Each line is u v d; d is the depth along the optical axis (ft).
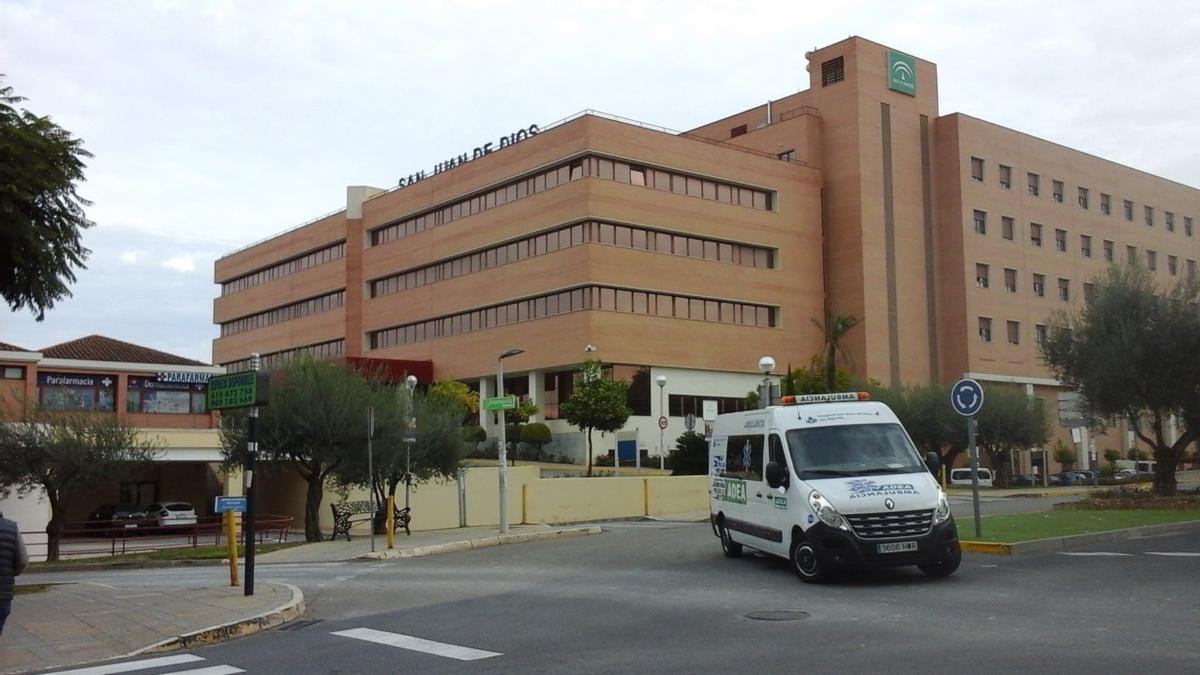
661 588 45.91
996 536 56.75
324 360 106.73
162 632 37.32
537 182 186.91
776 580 46.60
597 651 30.55
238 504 51.19
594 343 171.42
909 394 176.96
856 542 42.37
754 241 196.13
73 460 96.84
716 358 187.62
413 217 219.20
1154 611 33.14
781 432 48.34
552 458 176.14
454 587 51.21
